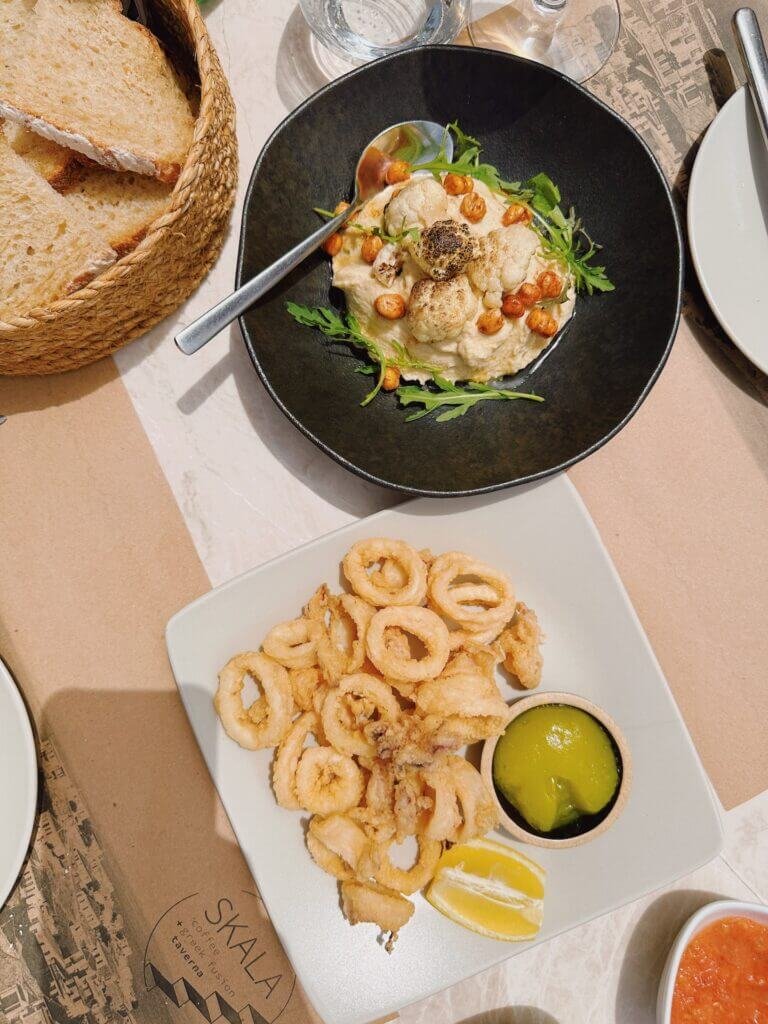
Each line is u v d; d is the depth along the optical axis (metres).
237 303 0.39
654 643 0.46
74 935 0.43
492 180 0.44
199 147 0.35
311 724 0.42
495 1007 0.45
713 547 0.46
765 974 0.42
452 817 0.40
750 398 0.46
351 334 0.43
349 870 0.41
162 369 0.45
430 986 0.42
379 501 0.46
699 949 0.42
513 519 0.44
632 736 0.43
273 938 0.43
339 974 0.42
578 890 0.43
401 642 0.43
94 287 0.35
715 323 0.46
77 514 0.45
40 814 0.43
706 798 0.42
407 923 0.42
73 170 0.41
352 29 0.45
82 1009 0.43
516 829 0.40
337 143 0.43
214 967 0.43
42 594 0.44
